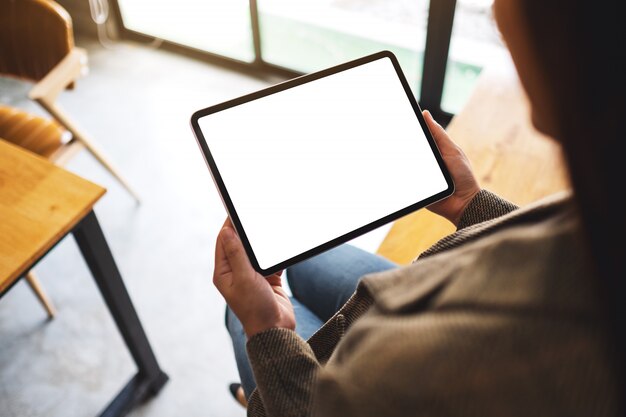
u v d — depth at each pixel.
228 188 0.65
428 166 0.68
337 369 0.33
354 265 0.96
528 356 0.26
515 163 1.11
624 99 0.22
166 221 1.95
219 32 2.60
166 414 1.51
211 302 1.74
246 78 2.49
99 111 2.35
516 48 0.28
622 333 0.23
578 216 0.24
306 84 0.68
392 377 0.29
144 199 2.02
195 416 1.51
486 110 1.21
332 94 0.68
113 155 2.17
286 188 0.66
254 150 0.66
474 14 2.23
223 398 1.54
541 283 0.26
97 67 2.55
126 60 2.59
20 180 1.01
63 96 2.41
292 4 2.50
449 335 0.27
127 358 1.60
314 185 0.66
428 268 0.32
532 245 0.28
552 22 0.24
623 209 0.22
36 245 0.92
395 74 0.70
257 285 0.54
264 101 0.67
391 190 0.68
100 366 1.58
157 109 2.36
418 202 0.68
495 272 0.28
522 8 0.25
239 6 2.50
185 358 1.62
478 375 0.27
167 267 1.83
